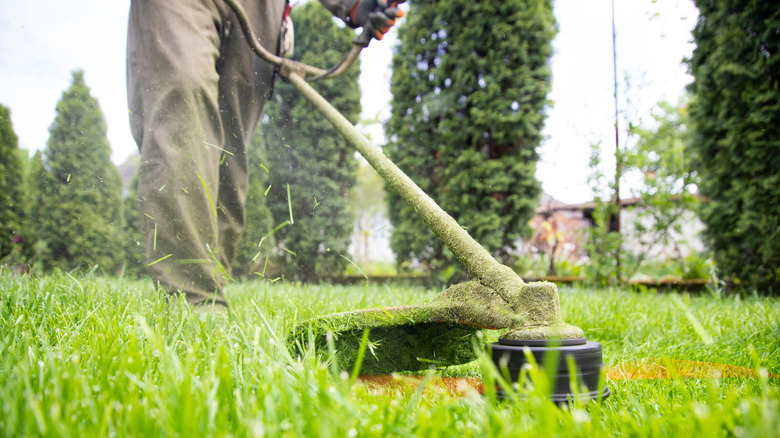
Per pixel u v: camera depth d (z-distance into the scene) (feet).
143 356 3.10
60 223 21.07
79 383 2.35
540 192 17.26
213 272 5.62
